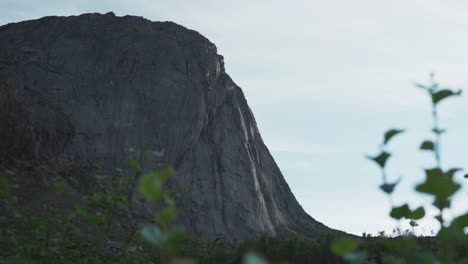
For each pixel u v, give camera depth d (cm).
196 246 1128
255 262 109
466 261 167
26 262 534
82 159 3697
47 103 3428
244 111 5497
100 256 617
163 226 146
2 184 634
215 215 4275
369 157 182
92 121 3975
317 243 904
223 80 5097
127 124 4088
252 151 5262
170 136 4244
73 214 591
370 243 719
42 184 2323
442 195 151
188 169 4338
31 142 2561
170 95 4394
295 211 5566
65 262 585
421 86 176
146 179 140
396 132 177
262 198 4884
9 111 2503
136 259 650
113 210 572
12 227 630
